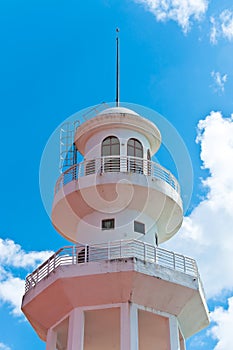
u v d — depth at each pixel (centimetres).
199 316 3434
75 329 3088
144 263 3139
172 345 3120
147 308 3159
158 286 3148
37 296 3275
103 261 3141
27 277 3475
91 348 3534
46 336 3447
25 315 3406
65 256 3253
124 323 3034
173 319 3216
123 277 3083
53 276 3197
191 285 3231
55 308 3256
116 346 3503
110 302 3130
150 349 3566
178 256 3325
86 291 3138
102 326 3303
